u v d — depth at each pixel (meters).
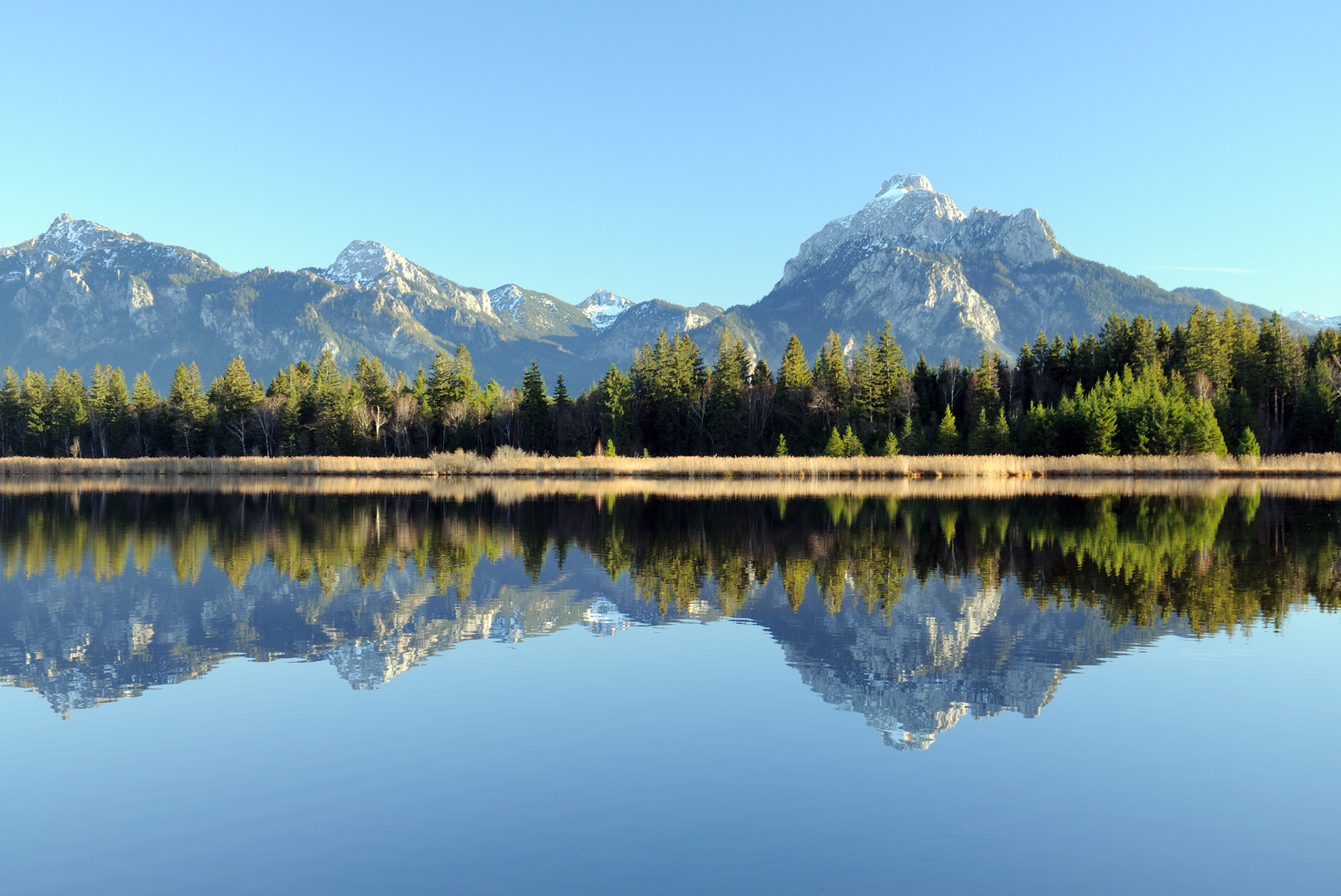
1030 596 24.25
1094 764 12.30
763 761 12.43
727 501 56.56
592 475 86.25
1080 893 8.84
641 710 14.62
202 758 12.62
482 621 21.47
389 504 55.97
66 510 51.53
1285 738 13.24
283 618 21.88
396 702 15.14
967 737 13.35
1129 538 36.12
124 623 21.34
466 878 9.20
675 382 113.62
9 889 9.06
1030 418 91.88
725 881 9.07
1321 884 9.03
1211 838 10.09
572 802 11.05
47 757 12.68
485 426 116.19
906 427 96.88
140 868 9.51
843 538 36.62
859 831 10.23
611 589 25.61
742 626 20.80
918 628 20.44
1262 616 21.42
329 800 11.19
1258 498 56.59
